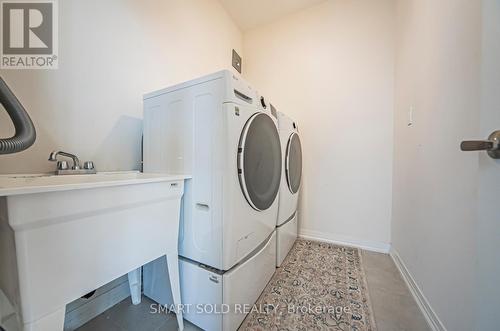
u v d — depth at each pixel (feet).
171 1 5.46
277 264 5.28
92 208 2.19
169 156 3.78
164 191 3.00
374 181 6.61
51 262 1.94
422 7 4.25
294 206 6.48
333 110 7.18
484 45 1.97
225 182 3.06
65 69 3.49
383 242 6.48
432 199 3.61
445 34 3.30
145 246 2.83
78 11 3.61
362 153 6.76
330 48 7.22
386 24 6.42
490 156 1.90
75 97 3.62
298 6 7.54
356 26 6.82
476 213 2.49
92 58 3.83
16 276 1.79
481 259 1.97
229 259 3.14
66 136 3.52
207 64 6.84
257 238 3.94
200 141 3.33
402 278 4.88
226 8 7.66
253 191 3.54
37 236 1.84
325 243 7.05
